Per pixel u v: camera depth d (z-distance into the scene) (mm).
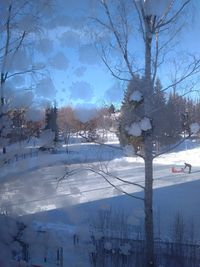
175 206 19297
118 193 13797
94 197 19219
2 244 7355
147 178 8547
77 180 10141
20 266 7090
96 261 8680
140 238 9359
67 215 10633
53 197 9117
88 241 9391
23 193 7938
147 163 8547
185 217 15633
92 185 23078
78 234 9453
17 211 7809
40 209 8336
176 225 11203
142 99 8367
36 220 8531
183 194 23562
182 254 8883
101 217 10344
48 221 10797
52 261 8141
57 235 8820
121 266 8633
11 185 7855
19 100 7457
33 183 8047
